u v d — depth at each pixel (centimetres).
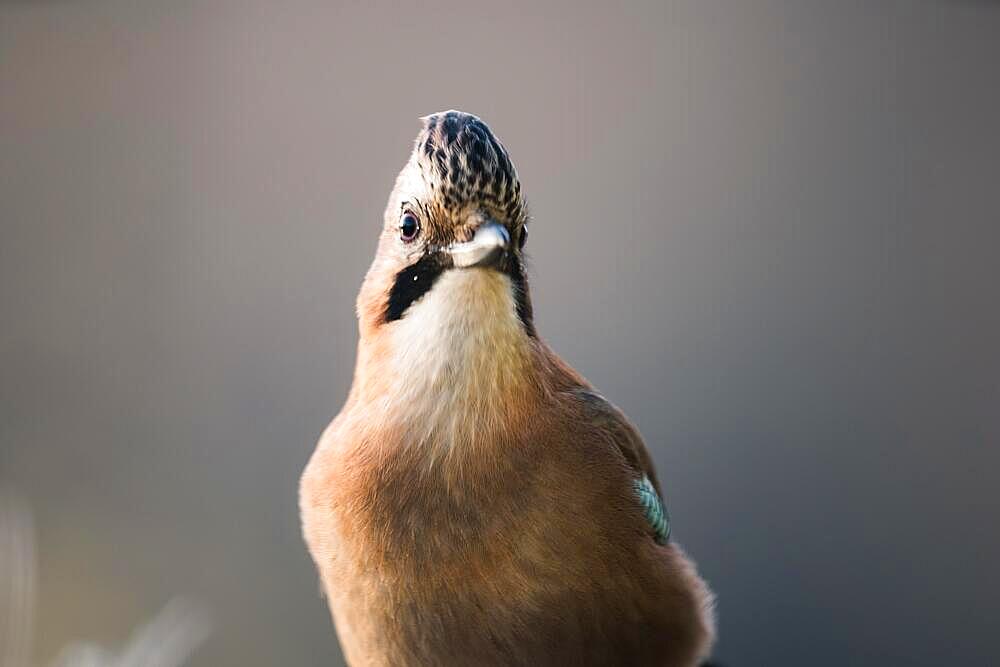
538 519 347
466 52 420
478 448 347
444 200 347
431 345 347
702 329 389
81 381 400
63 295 410
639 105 413
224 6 434
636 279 395
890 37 418
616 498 348
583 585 347
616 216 401
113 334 405
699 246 398
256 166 418
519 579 347
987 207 400
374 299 349
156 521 379
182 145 423
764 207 403
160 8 436
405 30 425
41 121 425
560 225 399
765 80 416
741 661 375
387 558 347
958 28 416
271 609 376
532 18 420
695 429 379
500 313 347
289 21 430
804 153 409
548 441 347
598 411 350
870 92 413
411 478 347
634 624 349
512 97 413
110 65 431
